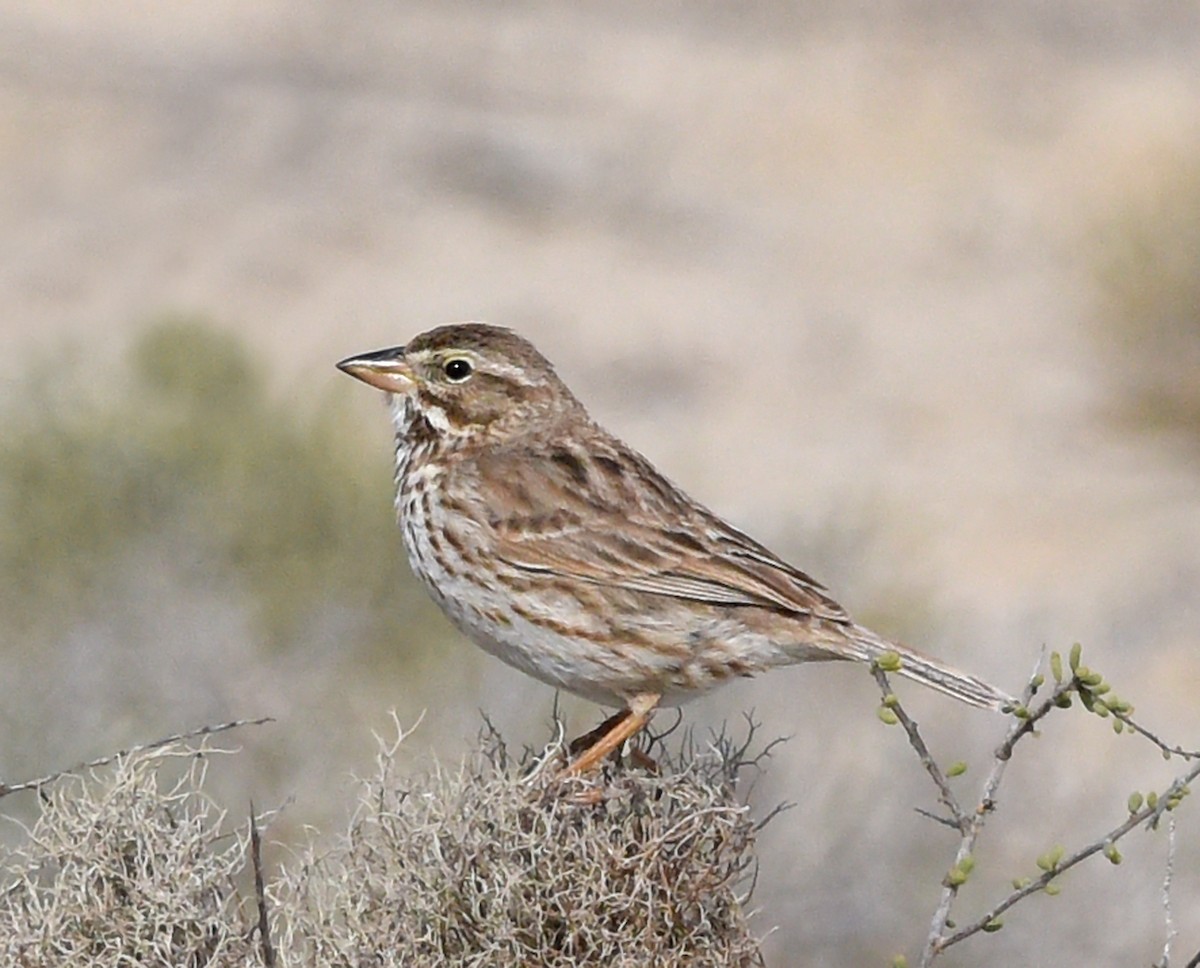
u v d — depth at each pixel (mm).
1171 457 23188
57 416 16016
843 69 37000
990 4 41125
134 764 7496
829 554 17938
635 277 27922
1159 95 36156
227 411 16453
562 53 37031
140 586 14055
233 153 30516
